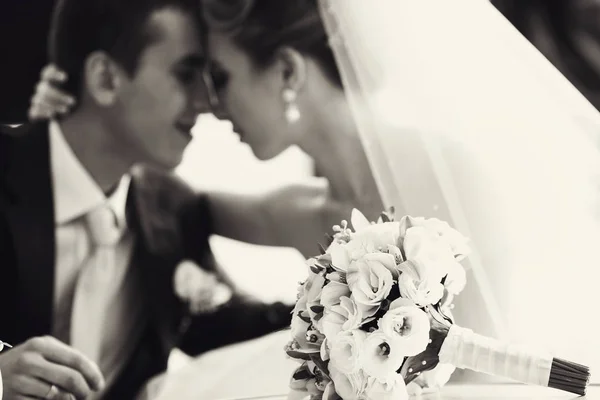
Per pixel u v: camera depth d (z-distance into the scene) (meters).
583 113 2.07
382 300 1.31
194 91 2.21
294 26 2.20
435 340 1.37
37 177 2.20
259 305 2.19
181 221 2.20
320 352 1.34
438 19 2.12
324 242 2.18
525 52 2.10
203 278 2.19
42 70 2.20
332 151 2.19
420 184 2.14
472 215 2.10
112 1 2.20
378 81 2.16
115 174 2.21
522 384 1.86
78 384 2.16
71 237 2.19
